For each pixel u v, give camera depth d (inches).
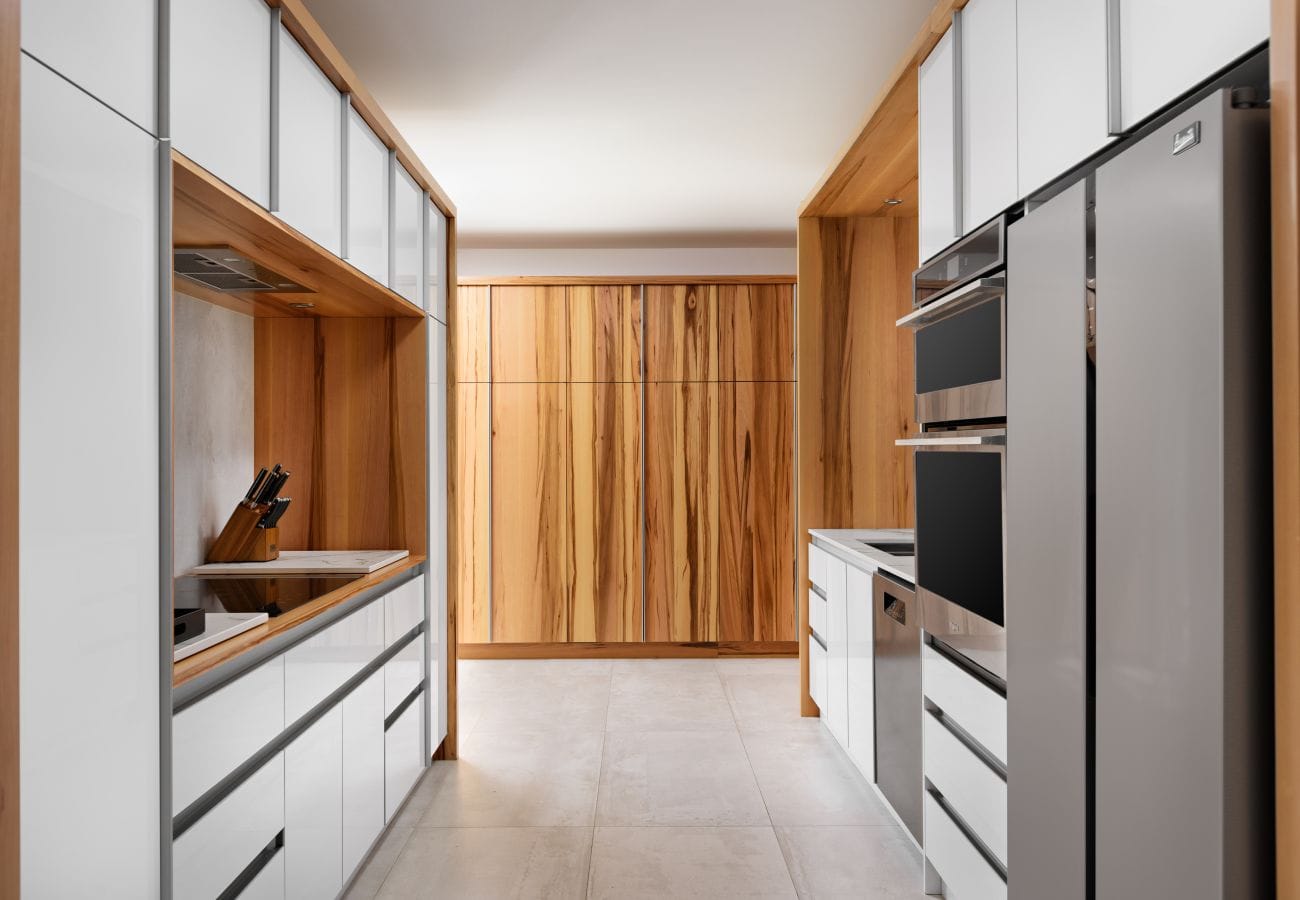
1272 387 42.1
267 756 73.2
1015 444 66.9
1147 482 48.6
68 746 45.7
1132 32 53.6
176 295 105.3
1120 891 51.6
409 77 119.6
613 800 122.0
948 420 85.0
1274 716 42.0
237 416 121.7
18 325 40.5
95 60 48.2
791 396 207.9
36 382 43.4
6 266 39.8
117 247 50.2
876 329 155.9
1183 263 45.1
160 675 54.4
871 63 116.0
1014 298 66.9
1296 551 40.0
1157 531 47.7
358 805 95.7
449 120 135.3
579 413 207.3
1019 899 66.4
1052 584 60.4
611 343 207.3
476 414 207.8
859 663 122.6
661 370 207.3
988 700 75.3
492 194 174.7
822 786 126.9
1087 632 55.7
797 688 181.5
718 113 133.1
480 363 207.5
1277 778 41.4
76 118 46.5
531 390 207.6
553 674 193.6
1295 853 40.4
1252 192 42.2
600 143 145.9
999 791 73.0
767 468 207.9
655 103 129.0
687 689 180.7
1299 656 39.9
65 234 45.6
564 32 107.1
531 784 128.0
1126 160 50.5
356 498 126.4
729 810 118.4
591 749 143.6
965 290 76.0
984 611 75.9
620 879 99.1
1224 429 42.3
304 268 92.3
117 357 50.0
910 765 100.3
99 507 48.2
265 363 127.1
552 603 207.5
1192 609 44.7
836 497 156.6
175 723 56.1
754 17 103.7
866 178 131.9
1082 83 59.2
